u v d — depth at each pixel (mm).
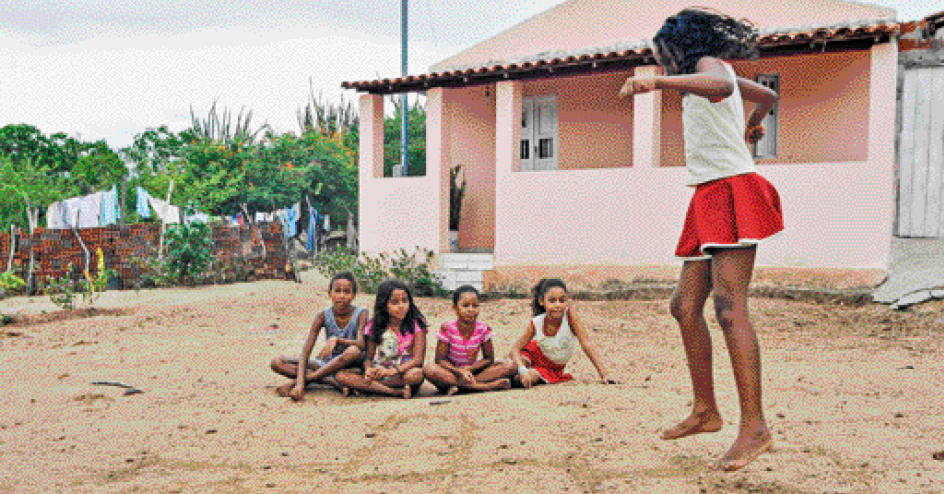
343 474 3379
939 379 5309
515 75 13273
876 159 10750
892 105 10672
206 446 4004
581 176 12852
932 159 11266
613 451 3496
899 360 6359
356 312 5969
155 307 12828
